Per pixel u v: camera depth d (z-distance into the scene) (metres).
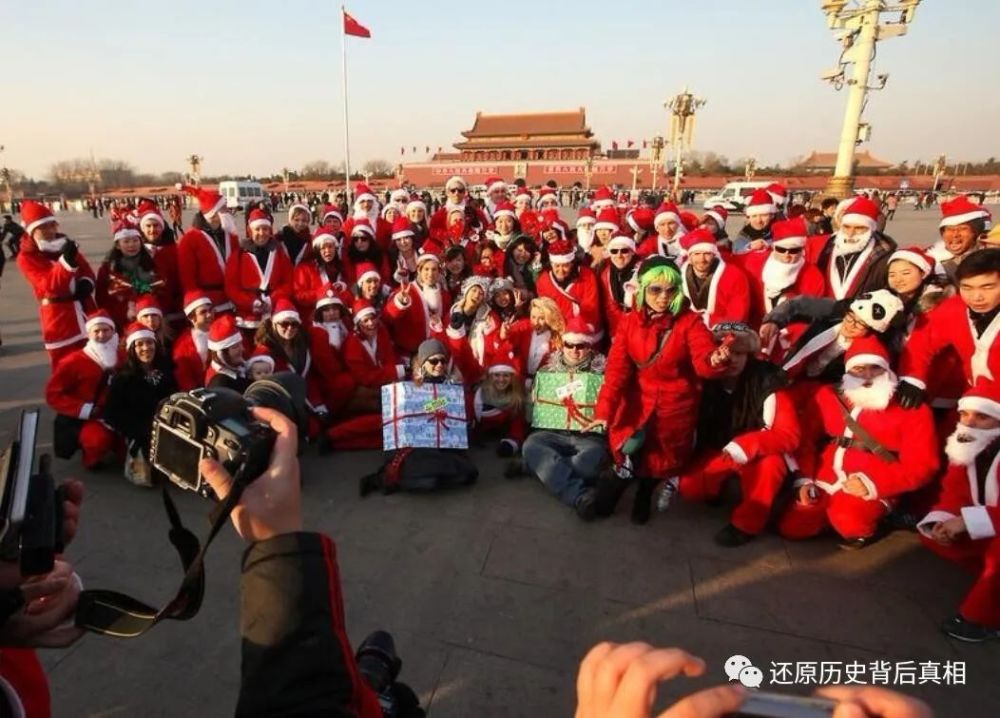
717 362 3.25
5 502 0.93
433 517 3.80
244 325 5.72
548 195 10.72
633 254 5.44
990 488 2.92
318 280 6.13
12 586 1.02
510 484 4.25
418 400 4.22
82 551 3.41
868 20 14.96
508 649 2.69
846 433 3.37
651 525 3.74
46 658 2.60
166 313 6.00
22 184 87.38
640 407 3.65
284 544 0.89
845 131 15.91
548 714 2.36
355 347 5.00
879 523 3.62
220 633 2.78
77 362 4.29
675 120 27.28
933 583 3.20
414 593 3.06
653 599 3.04
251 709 0.83
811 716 0.48
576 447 4.22
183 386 4.60
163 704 2.39
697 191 59.94
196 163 35.53
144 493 4.06
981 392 2.96
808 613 2.96
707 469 3.79
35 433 1.02
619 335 3.69
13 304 10.25
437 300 5.84
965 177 62.56
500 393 4.83
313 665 0.84
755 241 6.11
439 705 2.39
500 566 3.29
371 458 4.65
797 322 4.25
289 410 1.08
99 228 26.97
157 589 3.11
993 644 2.75
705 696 0.50
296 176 84.94
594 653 0.64
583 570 3.28
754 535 3.59
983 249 3.14
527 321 5.18
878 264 4.36
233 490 0.84
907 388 3.15
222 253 6.10
